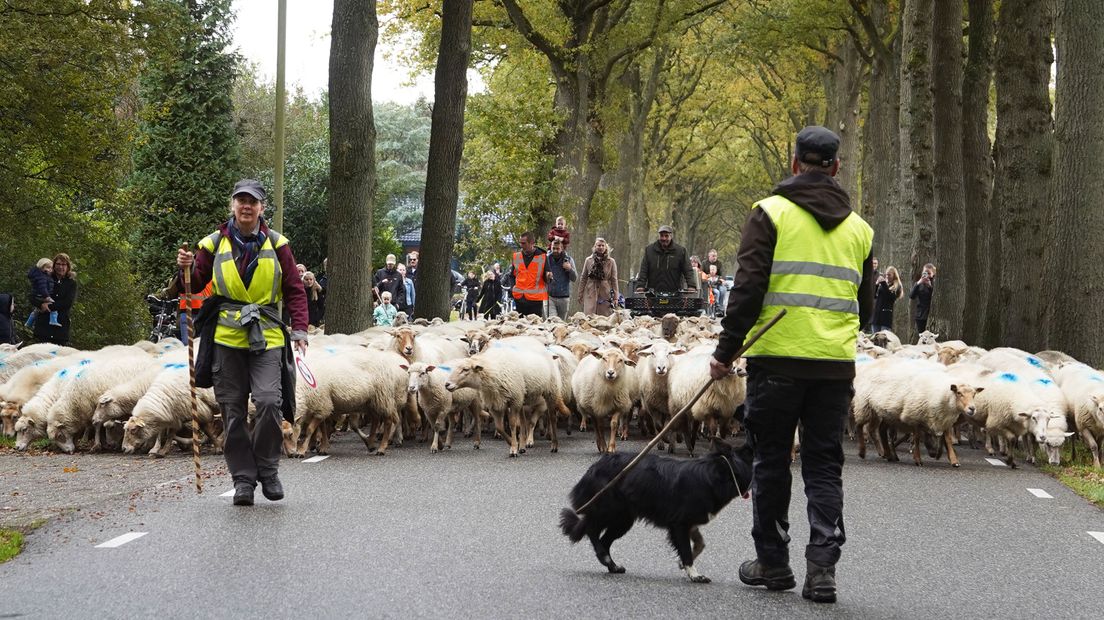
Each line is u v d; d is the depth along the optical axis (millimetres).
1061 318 16453
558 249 23609
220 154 38031
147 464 12008
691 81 54438
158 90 37250
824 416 6309
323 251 47750
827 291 6293
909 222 25438
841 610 6094
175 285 9195
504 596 6293
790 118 56125
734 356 6320
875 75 36969
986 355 16484
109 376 13430
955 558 7508
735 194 83500
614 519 6902
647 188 63438
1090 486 10859
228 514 8633
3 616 5902
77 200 27359
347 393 12484
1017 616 6078
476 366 12398
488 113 33719
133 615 5887
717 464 6535
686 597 6328
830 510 6277
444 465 11773
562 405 13516
